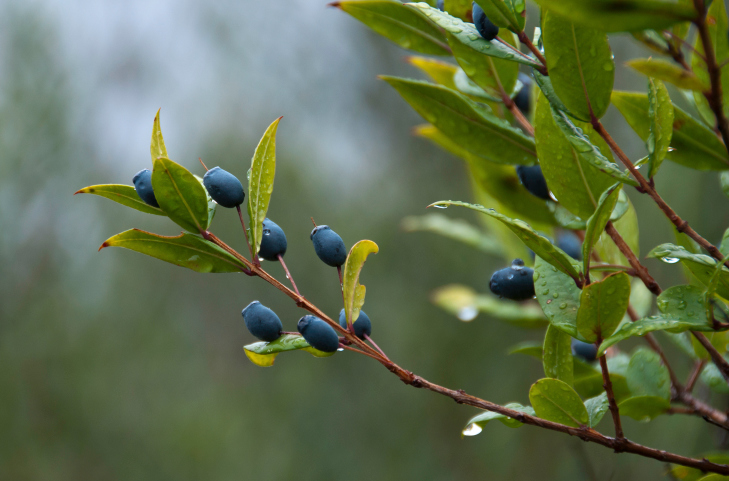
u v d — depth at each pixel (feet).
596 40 2.46
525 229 2.57
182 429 18.11
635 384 3.63
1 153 17.42
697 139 3.23
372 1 3.63
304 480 16.98
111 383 18.25
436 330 16.34
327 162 20.29
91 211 18.98
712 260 2.51
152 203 3.05
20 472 16.42
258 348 3.12
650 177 2.51
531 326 5.30
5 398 16.65
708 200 8.14
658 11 1.53
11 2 18.37
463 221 17.26
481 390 15.39
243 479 17.30
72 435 17.21
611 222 2.96
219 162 19.72
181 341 20.24
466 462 15.25
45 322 17.65
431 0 3.54
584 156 2.54
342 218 18.74
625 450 2.68
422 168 18.65
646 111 3.31
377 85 19.74
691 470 3.60
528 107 3.92
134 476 17.40
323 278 18.88
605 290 2.49
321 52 20.21
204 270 3.02
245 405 18.84
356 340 2.91
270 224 3.10
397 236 17.62
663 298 2.55
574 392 2.72
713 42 3.01
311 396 18.06
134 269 20.25
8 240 17.43
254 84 20.54
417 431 16.31
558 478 13.07
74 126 18.84
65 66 19.06
